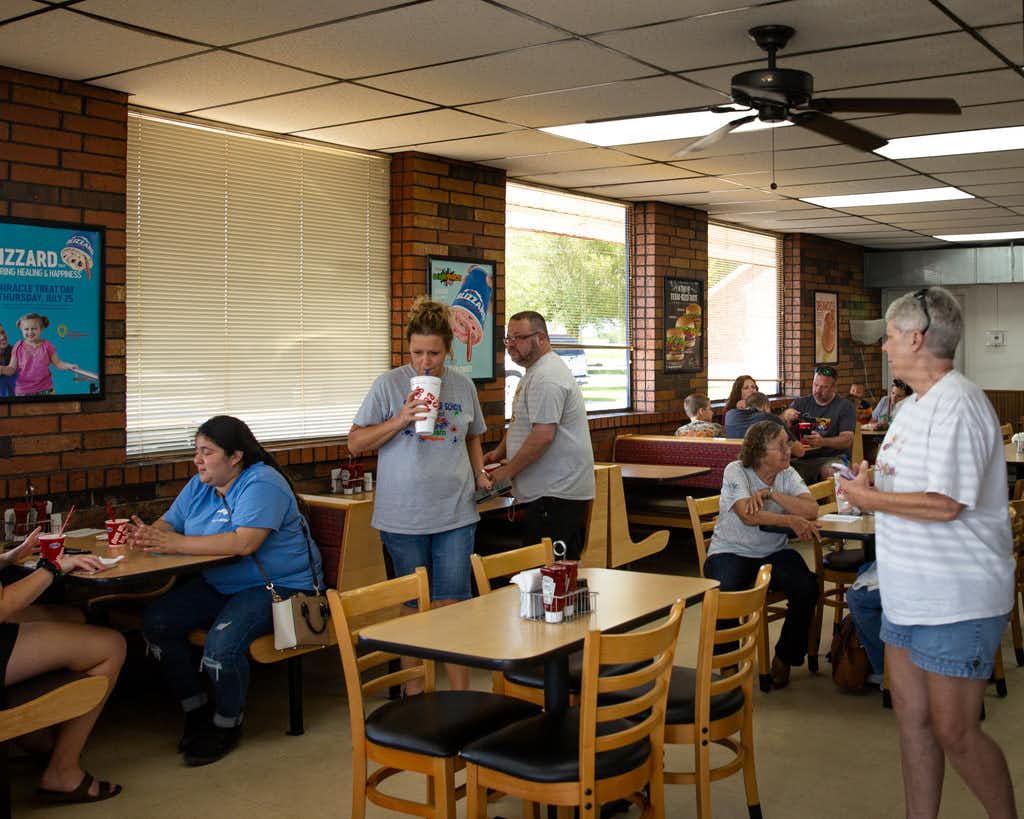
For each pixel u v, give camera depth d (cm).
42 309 506
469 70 505
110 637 388
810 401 902
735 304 1138
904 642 299
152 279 576
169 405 588
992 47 474
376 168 711
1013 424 1401
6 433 496
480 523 673
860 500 299
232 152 620
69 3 404
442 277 731
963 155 732
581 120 614
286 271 653
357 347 703
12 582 421
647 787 368
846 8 417
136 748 442
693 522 528
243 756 430
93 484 520
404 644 294
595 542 677
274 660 443
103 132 529
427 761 303
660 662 300
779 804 378
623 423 911
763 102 446
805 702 492
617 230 946
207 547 428
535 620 320
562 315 882
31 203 500
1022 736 442
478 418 471
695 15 425
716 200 949
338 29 440
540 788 283
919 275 1361
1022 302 1395
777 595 523
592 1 408
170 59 479
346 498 576
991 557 287
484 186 765
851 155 729
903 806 375
